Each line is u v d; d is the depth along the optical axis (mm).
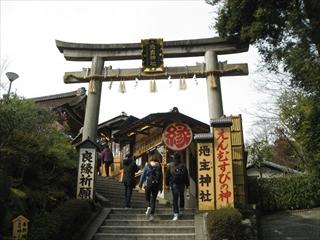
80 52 19078
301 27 12508
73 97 30891
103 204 13867
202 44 18469
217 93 17516
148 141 19688
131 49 18969
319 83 11719
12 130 11039
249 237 10125
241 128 14227
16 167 11156
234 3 15453
